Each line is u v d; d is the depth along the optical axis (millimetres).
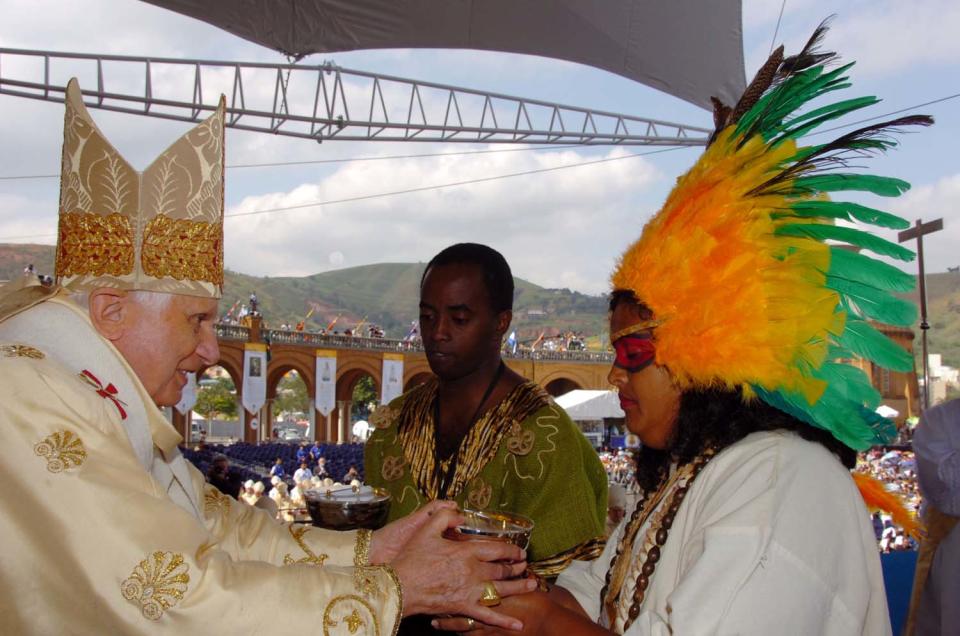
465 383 2303
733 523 1202
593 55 9227
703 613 1135
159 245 1617
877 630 1299
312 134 17031
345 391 41188
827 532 1207
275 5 8711
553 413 2227
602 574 1727
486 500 2176
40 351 1452
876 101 1431
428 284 2277
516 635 1473
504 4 8641
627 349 1473
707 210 1428
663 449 1542
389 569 1460
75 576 1272
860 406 1396
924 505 2574
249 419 35219
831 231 1410
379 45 9453
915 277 1353
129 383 1596
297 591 1373
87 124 1617
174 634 1286
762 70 1584
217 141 1733
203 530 1401
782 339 1272
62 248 1667
